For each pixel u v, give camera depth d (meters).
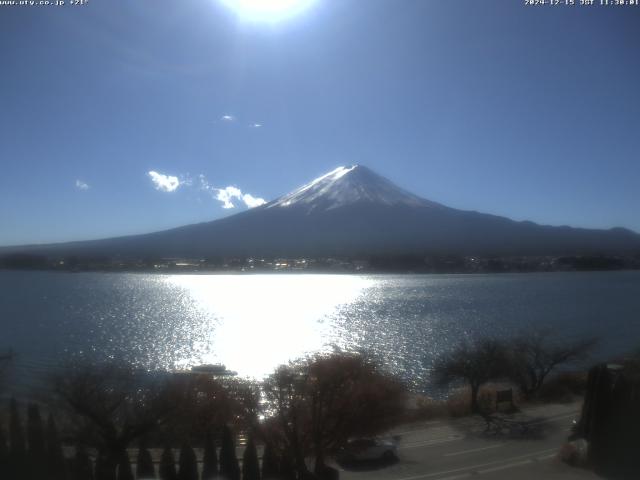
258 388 26.78
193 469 21.48
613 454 23.05
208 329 89.25
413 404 36.62
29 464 19.67
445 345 65.56
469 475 23.02
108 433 24.92
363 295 154.38
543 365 41.91
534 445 27.36
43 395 33.44
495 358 38.59
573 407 34.69
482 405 35.00
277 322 99.44
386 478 23.00
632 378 24.39
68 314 105.25
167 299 142.50
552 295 140.75
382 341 72.19
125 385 34.78
